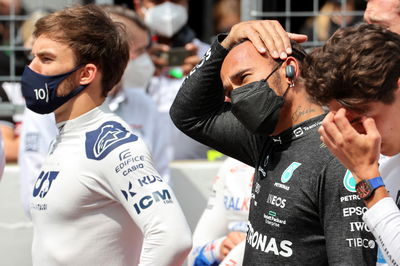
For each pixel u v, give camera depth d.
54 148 5.57
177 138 9.66
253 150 5.22
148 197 5.17
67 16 5.54
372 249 4.19
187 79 5.58
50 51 5.50
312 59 4.23
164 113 9.69
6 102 9.41
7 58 9.39
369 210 4.02
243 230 6.57
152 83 9.87
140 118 8.67
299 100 4.67
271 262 4.51
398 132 4.11
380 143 4.05
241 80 4.74
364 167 4.05
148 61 9.16
